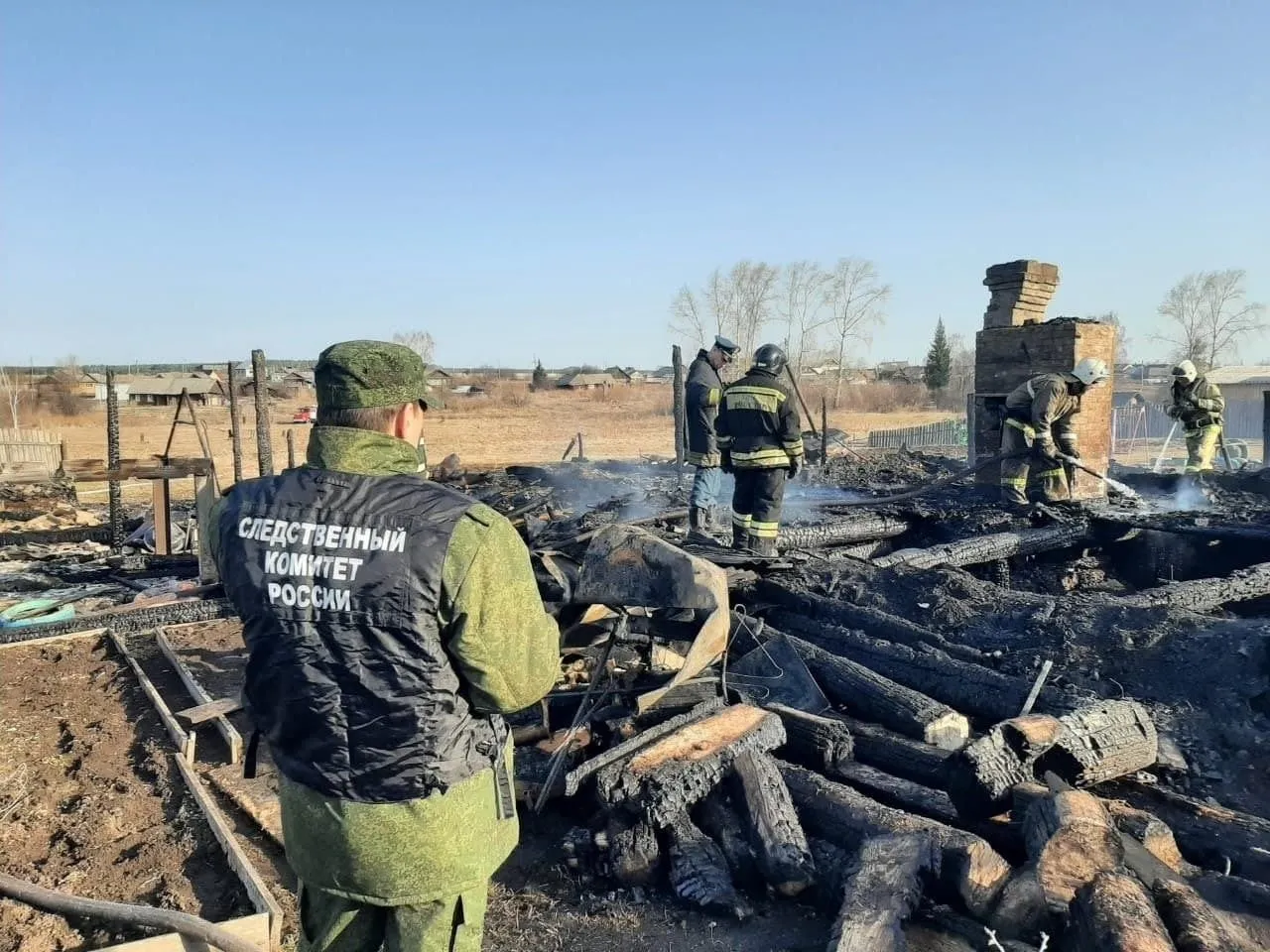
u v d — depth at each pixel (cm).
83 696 596
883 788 415
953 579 686
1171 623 572
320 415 218
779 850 361
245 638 210
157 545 1134
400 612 195
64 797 450
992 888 320
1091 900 292
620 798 382
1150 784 418
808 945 337
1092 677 542
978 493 1025
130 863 382
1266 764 457
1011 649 595
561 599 505
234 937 297
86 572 1046
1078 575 809
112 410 1218
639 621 534
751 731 419
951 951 312
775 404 707
